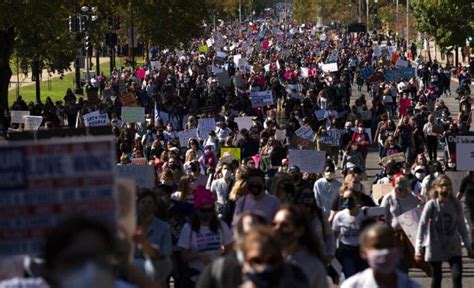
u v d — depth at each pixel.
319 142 57.34
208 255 22.14
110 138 11.55
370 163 65.56
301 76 124.19
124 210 13.21
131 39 125.06
